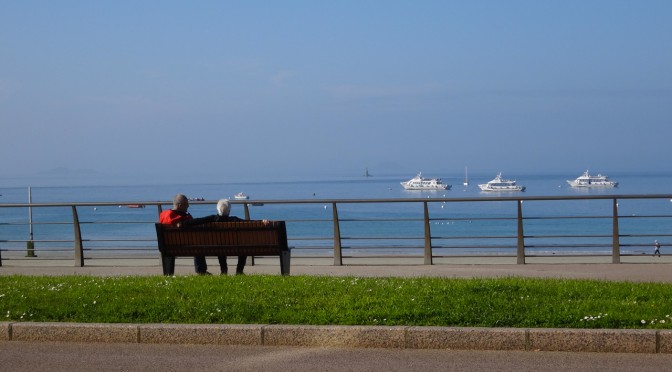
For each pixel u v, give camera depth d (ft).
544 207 308.60
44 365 27.25
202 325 30.50
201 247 46.42
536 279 41.65
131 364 27.32
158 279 42.01
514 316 30.86
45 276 46.09
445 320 30.66
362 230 204.64
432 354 28.25
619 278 46.09
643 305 32.96
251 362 27.45
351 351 28.84
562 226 215.31
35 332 31.04
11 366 27.12
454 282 39.58
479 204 339.36
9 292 37.83
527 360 27.25
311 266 55.26
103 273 52.95
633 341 28.07
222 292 36.99
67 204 58.49
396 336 29.22
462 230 206.18
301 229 208.44
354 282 39.65
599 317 29.99
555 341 28.43
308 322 31.04
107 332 30.71
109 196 638.94
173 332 30.35
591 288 37.24
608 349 28.17
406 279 41.73
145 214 267.59
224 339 30.14
